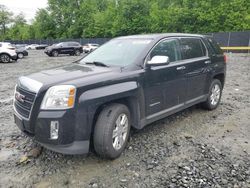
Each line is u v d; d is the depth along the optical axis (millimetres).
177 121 5383
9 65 17703
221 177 3377
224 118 5613
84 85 3385
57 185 3205
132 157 3863
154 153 3988
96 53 5012
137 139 4473
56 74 3750
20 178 3350
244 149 4168
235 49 29219
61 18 64750
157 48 4531
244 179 3338
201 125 5180
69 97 3281
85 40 52938
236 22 36719
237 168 3594
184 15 39844
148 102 4273
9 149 4125
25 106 3527
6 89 8867
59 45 29297
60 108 3268
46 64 18438
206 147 4215
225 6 37375
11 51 20172
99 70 3951
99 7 65750
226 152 4059
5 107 6477
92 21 57500
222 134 4750
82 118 3361
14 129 4949
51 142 3291
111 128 3598
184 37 5258
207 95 5848
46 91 3318
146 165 3648
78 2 62812
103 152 3621
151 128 4977
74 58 25172
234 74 12164
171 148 4160
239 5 36719
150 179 3326
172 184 3227
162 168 3576
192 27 39750
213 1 38719
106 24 53969
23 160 3752
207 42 5906
